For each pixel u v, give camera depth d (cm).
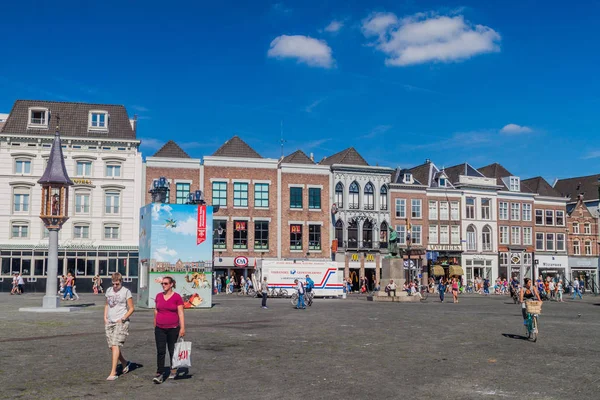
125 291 1201
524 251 7444
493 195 7338
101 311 2869
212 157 6128
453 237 7069
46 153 5575
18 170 5531
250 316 2717
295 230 6334
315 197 6444
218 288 5703
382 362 1416
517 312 3122
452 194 7119
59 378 1182
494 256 7238
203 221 3228
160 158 5947
